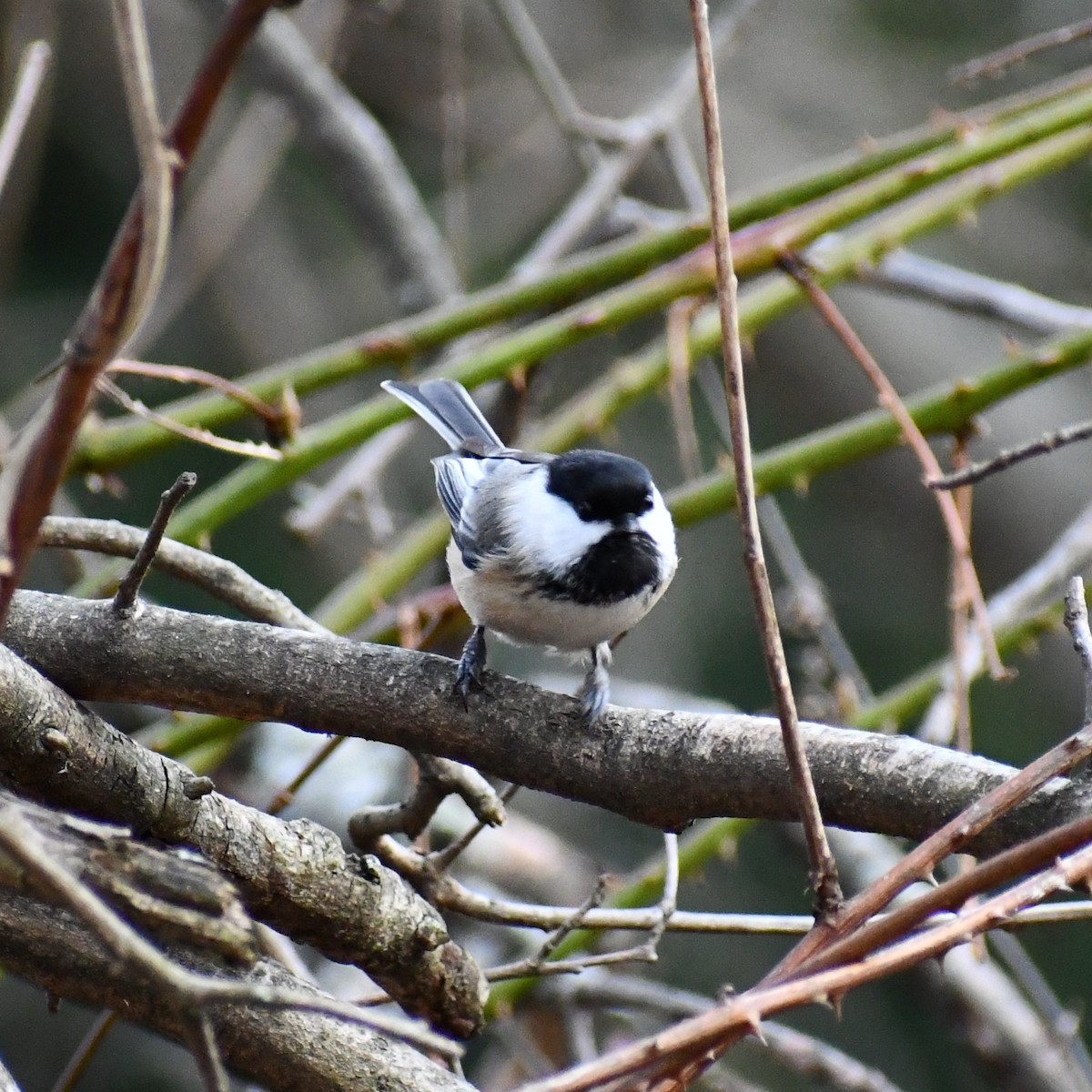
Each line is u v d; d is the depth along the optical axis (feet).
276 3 10.41
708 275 26.78
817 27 57.41
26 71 19.60
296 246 53.88
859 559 50.70
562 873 36.19
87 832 13.20
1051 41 26.45
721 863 43.01
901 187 26.89
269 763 33.81
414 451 51.55
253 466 26.48
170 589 45.50
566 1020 30.09
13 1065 39.58
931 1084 41.91
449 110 38.81
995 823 15.43
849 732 16.75
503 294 27.22
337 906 18.38
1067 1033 28.37
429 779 20.33
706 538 48.60
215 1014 16.37
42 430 11.85
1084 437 19.84
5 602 12.10
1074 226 54.95
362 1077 16.57
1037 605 36.01
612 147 44.75
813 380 54.03
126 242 10.94
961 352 53.67
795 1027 42.47
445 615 26.94
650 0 58.54
